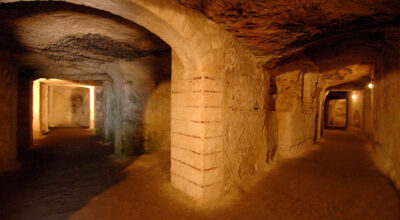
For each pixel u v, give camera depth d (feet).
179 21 8.71
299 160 18.35
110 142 27.68
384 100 16.81
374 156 19.49
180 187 11.57
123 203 10.57
